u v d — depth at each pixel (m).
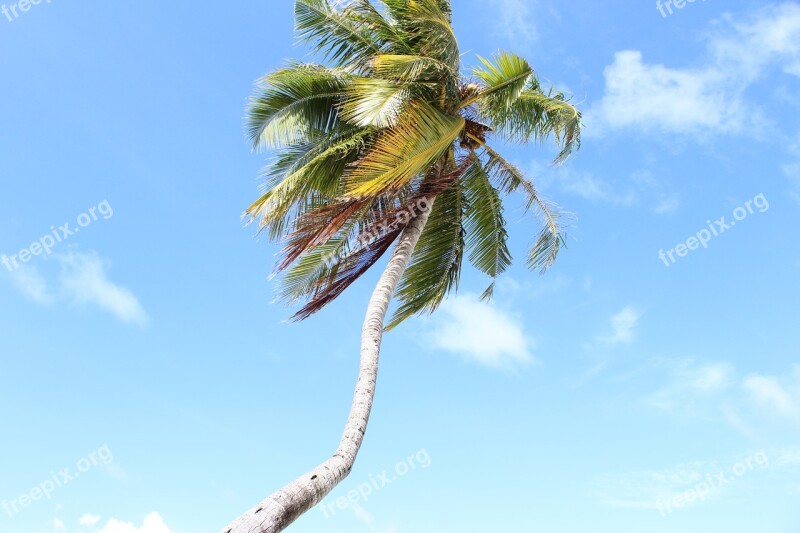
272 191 10.11
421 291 13.07
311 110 11.95
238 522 6.36
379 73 10.49
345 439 8.16
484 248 13.73
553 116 12.91
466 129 12.78
